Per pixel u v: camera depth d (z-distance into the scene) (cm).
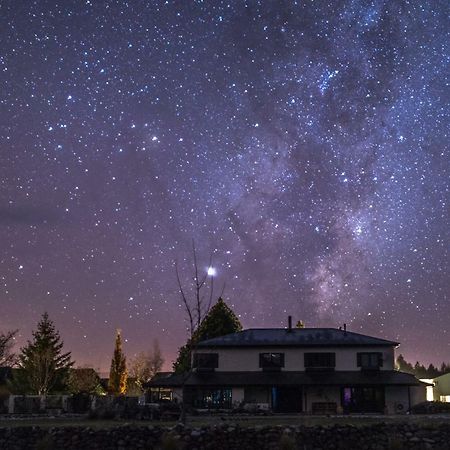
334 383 5131
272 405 5244
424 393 5606
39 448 2716
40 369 6338
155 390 6212
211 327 6700
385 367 5353
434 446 2809
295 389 5284
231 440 2786
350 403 5244
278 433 2817
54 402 4469
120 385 7794
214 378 5262
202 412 4350
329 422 3206
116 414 3684
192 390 5234
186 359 5741
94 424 3177
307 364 5384
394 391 5231
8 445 2812
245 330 5869
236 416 4006
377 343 5400
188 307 3638
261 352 5431
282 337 5622
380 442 2831
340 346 5412
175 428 2848
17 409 4412
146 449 2778
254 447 2772
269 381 5188
